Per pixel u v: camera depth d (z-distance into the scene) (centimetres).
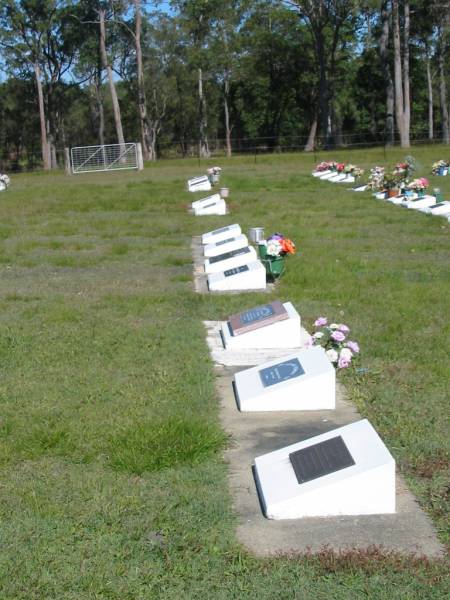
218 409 623
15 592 373
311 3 6069
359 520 438
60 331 869
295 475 462
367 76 7388
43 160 6819
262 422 593
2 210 2323
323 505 442
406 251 1410
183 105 8000
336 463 459
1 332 864
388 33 6631
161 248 1535
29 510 452
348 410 612
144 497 466
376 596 365
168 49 7356
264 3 6988
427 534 421
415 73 7644
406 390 659
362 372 698
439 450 529
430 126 7419
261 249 1175
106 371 718
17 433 569
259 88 7631
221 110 8219
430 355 758
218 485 483
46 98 7450
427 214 1919
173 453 518
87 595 371
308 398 612
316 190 2673
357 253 1389
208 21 7006
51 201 2547
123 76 7569
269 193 2609
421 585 373
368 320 905
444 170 3002
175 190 2838
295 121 8081
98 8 6316
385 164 3866
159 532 428
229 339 785
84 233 1775
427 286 1092
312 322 899
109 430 570
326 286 1098
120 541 417
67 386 675
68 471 507
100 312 970
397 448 535
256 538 422
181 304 1012
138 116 8138
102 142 7675
